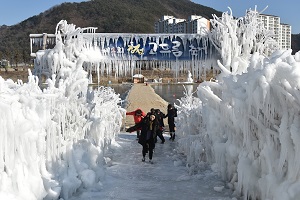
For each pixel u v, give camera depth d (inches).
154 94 1465.3
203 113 364.8
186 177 321.4
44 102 258.8
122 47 419.8
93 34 421.4
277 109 219.9
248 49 417.7
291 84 207.5
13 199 200.8
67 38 425.1
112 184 303.4
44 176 246.1
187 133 445.7
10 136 213.3
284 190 200.8
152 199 266.1
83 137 325.7
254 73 231.6
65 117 300.2
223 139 308.5
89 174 284.5
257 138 243.0
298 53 229.8
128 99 1202.0
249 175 238.4
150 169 361.7
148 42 419.8
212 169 323.3
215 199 261.4
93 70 438.3
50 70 417.4
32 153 229.5
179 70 429.7
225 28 413.1
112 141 487.8
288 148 206.8
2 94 228.1
